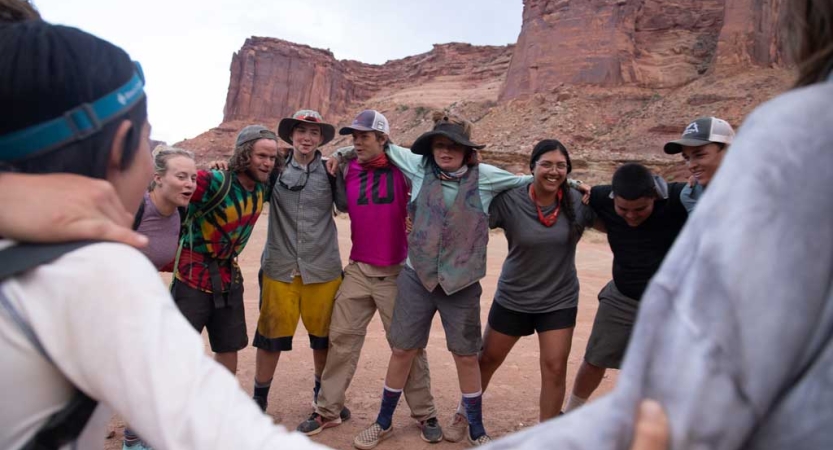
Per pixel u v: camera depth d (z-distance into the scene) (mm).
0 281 784
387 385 4039
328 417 4203
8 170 856
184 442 705
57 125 854
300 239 4141
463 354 3904
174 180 3324
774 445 537
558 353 3852
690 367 504
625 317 3850
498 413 4668
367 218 4070
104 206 851
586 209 3908
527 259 3834
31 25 891
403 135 98562
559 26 76000
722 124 3406
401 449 3986
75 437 824
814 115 552
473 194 3752
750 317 496
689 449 494
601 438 523
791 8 696
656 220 3656
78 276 775
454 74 131375
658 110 61750
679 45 73312
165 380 722
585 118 65562
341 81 133375
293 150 4320
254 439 699
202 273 3717
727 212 534
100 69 897
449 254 3742
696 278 530
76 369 772
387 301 4156
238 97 125562
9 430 780
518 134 65938
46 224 788
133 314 762
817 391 517
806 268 503
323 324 4301
